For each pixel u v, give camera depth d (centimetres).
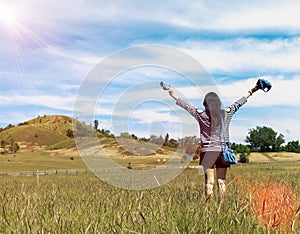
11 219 485
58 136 16850
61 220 459
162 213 485
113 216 515
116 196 763
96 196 792
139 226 444
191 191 788
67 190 1052
